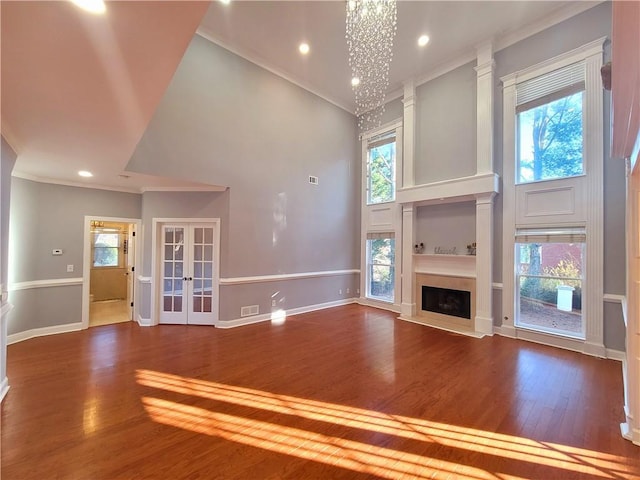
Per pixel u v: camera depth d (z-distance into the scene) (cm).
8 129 260
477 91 506
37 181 446
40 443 210
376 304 688
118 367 343
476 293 502
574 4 412
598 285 389
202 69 481
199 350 402
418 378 321
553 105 439
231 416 249
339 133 705
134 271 551
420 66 567
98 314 602
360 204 743
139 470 187
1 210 268
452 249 555
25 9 125
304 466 194
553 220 429
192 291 527
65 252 474
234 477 183
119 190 522
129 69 175
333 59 547
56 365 346
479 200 494
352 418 248
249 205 539
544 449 211
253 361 366
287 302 600
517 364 359
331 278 687
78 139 286
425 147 593
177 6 129
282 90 590
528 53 461
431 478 184
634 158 201
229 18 449
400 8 425
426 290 589
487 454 206
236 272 523
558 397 282
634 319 221
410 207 602
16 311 424
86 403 265
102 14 131
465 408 263
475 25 460
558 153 432
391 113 668
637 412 218
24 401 266
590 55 399
